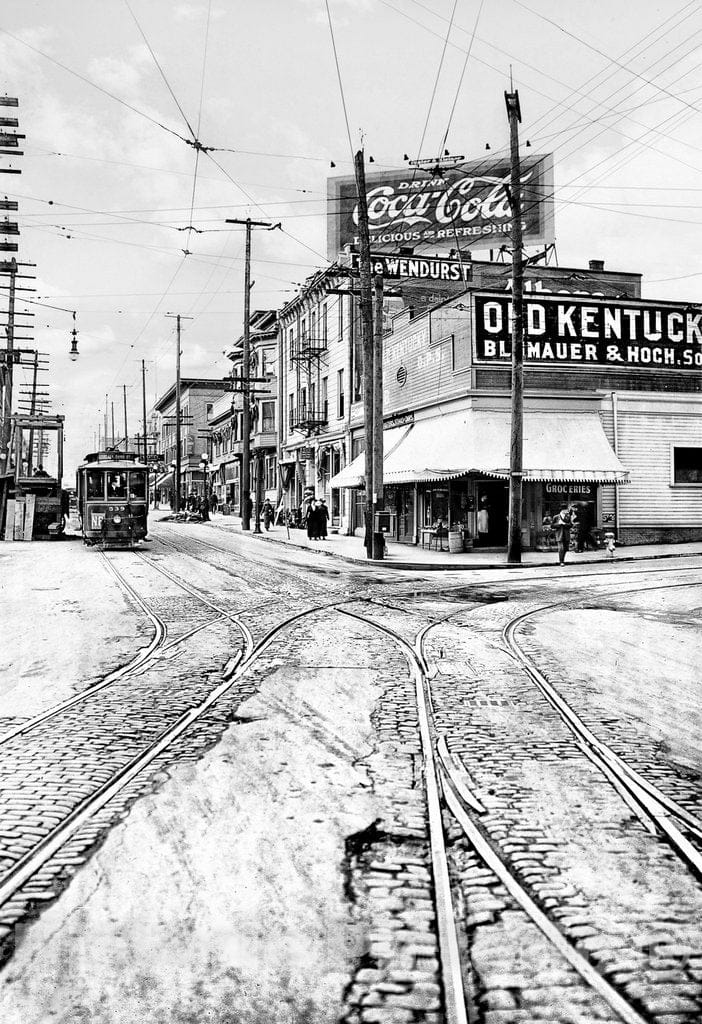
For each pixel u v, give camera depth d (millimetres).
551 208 44469
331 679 9109
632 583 18938
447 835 4996
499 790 5742
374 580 19766
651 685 9039
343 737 6949
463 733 7098
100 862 4562
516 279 23234
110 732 7020
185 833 4957
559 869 4547
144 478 31641
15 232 24938
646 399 28469
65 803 5387
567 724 7434
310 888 4301
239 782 5836
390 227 46000
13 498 37469
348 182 46438
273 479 56781
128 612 14375
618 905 4152
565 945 3779
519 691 8664
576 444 26750
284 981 3498
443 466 25672
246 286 41500
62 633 12227
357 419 36719
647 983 3492
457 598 16297
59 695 8430
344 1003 3352
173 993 3416
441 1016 3266
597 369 28172
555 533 27469
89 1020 3244
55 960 3645
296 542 32781
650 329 28594
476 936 3867
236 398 65750
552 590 17656
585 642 11570
